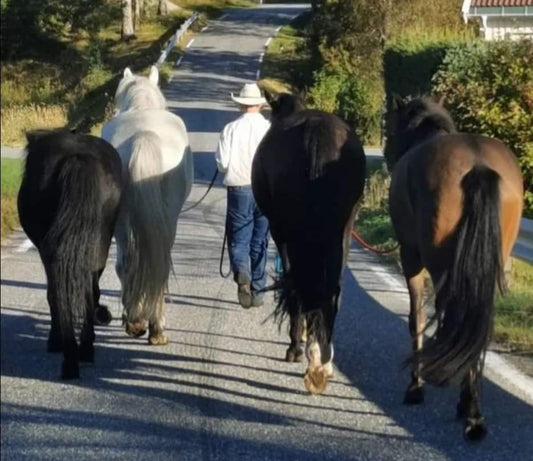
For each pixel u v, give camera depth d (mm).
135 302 8062
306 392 7219
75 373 7586
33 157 7625
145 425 6594
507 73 13336
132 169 7902
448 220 6039
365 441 6234
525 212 12641
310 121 6891
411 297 6797
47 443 6270
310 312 6707
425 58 15812
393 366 7809
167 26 51531
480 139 6371
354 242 13531
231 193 9242
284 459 5957
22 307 10016
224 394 7211
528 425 6434
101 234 7395
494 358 7828
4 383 7531
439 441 6211
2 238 14039
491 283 5852
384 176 17281
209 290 10672
